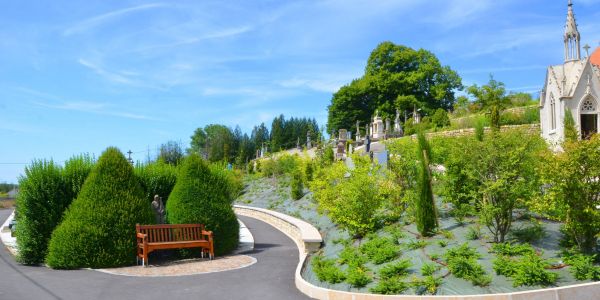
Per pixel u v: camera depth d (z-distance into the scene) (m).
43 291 9.77
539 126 34.28
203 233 14.54
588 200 9.32
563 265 8.91
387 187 14.43
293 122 103.00
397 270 9.20
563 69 32.16
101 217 13.07
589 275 8.27
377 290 8.52
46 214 13.80
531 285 8.16
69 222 13.05
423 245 10.85
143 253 12.95
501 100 44.50
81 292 9.69
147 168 17.30
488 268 9.06
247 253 15.38
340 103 74.19
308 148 62.69
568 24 32.06
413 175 14.70
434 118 47.91
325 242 14.99
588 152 9.08
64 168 14.61
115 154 14.07
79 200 13.36
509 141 10.53
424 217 11.66
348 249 11.92
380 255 10.39
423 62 72.62
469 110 47.41
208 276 11.50
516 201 10.52
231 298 9.22
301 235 15.78
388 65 72.81
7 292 9.64
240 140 90.44
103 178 13.61
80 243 12.73
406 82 69.56
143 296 9.34
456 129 37.91
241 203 35.38
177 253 14.67
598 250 9.66
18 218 14.05
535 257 8.94
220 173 17.09
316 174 20.66
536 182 10.33
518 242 10.45
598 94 30.73
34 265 13.41
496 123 24.58
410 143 16.22
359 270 9.73
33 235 13.55
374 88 71.88
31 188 13.77
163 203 16.98
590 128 31.58
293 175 29.59
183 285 10.43
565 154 9.38
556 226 11.41
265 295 9.48
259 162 54.16
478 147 10.91
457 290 8.23
